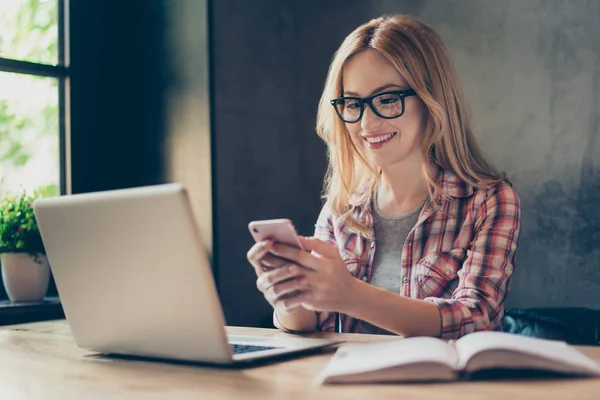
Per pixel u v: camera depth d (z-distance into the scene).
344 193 2.01
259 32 3.05
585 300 2.73
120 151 3.03
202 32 2.82
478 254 1.71
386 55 1.78
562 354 1.04
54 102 2.89
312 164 3.29
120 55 3.04
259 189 3.04
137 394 1.00
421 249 1.86
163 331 1.21
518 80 2.88
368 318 1.39
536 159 2.84
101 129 3.01
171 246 1.13
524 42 2.87
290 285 1.34
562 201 2.78
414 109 1.82
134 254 1.18
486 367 1.02
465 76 3.00
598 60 2.71
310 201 3.28
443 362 1.00
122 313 1.25
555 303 2.79
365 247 1.96
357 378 1.02
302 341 1.42
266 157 3.07
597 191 2.71
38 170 2.84
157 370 1.18
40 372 1.21
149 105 2.96
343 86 1.87
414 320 1.42
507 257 1.71
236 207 2.93
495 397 0.90
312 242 1.36
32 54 2.82
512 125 2.89
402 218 1.92
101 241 1.22
